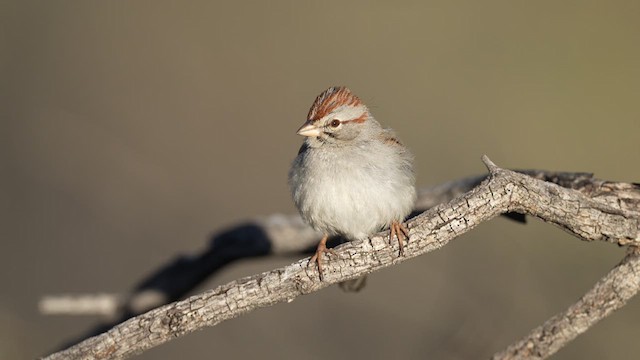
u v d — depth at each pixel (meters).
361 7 17.61
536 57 16.33
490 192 6.96
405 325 12.86
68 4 17.06
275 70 16.58
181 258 11.35
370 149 8.45
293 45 16.98
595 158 15.02
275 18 17.41
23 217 14.66
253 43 16.97
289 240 11.07
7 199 14.81
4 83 16.16
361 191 8.34
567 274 12.80
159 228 14.57
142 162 15.28
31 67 16.44
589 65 16.05
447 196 10.15
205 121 15.91
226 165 15.41
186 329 6.89
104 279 14.07
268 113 16.06
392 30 17.19
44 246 14.31
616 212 7.04
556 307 12.35
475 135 15.40
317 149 8.59
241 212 14.89
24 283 13.93
